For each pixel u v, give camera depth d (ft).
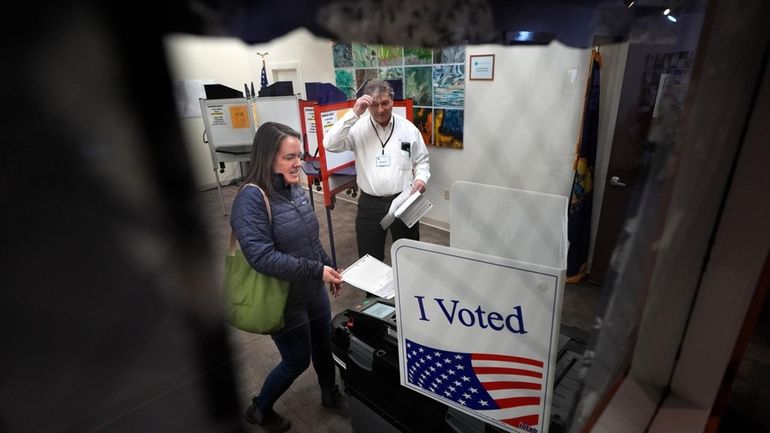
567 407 1.95
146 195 0.52
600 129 6.14
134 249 0.52
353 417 3.26
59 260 0.47
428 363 1.80
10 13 0.38
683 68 1.50
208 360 0.64
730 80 1.40
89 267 0.49
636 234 1.73
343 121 4.55
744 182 1.51
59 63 0.42
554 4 1.01
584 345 2.34
